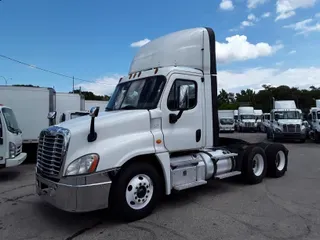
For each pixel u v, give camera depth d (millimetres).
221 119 36750
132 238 4074
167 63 6180
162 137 5129
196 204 5590
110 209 4801
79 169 4215
